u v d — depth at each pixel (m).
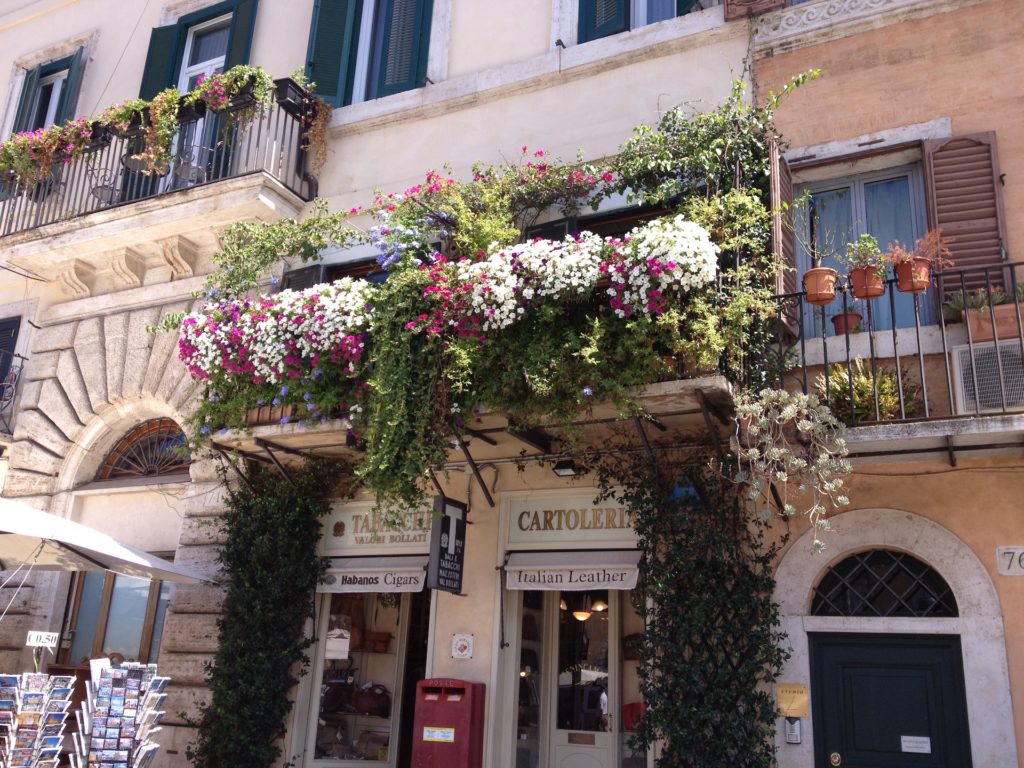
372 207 10.23
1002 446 6.62
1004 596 6.62
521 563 8.36
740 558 7.23
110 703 6.93
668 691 7.11
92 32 13.59
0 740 6.75
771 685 7.08
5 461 11.49
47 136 11.54
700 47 9.20
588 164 8.94
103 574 10.72
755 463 6.54
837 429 6.51
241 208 10.23
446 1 10.95
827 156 8.25
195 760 8.78
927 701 6.71
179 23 12.79
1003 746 6.34
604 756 8.58
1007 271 7.23
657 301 6.93
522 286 7.37
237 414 8.79
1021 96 7.70
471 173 9.96
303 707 9.09
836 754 6.83
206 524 9.68
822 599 7.21
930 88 8.05
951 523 6.90
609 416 7.59
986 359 6.56
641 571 7.65
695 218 7.57
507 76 10.07
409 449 7.36
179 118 10.87
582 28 10.05
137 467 11.02
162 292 11.12
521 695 8.69
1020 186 7.50
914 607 6.98
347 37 11.32
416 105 10.48
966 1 8.12
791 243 7.95
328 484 9.49
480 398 7.38
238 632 8.95
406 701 9.65
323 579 9.26
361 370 8.02
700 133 8.14
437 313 7.66
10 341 12.19
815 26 8.63
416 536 9.06
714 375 6.81
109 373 11.14
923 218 7.95
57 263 11.63
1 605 10.73
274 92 10.73
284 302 8.69
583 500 8.40
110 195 11.30
